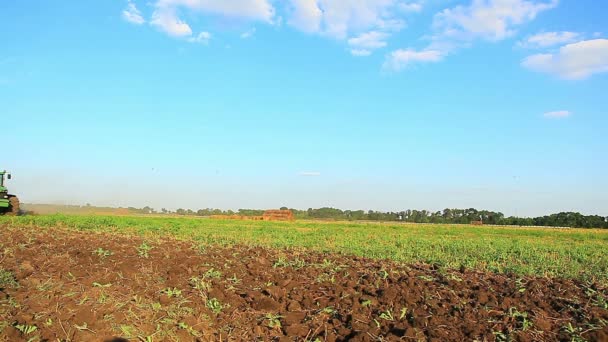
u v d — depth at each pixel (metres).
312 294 10.66
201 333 8.35
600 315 8.84
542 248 20.81
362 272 12.87
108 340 7.33
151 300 9.52
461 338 7.89
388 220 80.19
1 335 7.01
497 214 74.94
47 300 8.73
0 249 15.18
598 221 67.75
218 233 25.67
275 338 8.38
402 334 8.02
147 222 33.53
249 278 12.02
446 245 20.92
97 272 11.50
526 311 9.15
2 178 35.78
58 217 33.78
